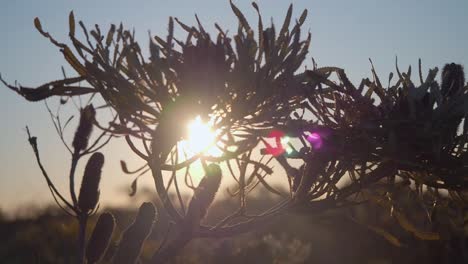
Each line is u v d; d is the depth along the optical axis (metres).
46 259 3.11
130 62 1.19
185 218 1.25
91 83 1.22
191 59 1.17
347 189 1.27
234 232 1.26
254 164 1.27
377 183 1.30
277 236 3.76
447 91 1.27
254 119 1.23
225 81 1.18
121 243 1.26
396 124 1.22
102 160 1.31
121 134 1.22
